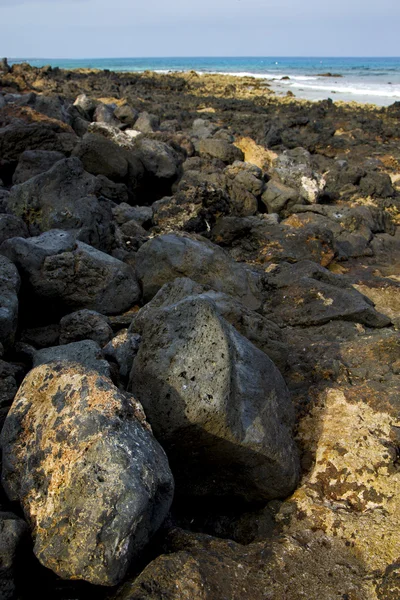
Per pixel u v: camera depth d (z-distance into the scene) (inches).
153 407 50.8
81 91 428.1
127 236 120.6
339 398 65.3
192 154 204.1
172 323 53.4
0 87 326.0
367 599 42.7
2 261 75.1
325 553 47.1
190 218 127.6
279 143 266.8
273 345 72.1
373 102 494.6
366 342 80.7
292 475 53.6
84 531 38.8
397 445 58.6
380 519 50.1
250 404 52.7
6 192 122.3
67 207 106.1
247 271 95.9
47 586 41.9
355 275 123.2
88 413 44.2
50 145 154.3
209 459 52.8
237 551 46.2
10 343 68.6
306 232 125.6
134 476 40.6
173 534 47.6
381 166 239.1
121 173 147.7
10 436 48.4
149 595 39.9
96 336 76.0
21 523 41.6
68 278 85.1
